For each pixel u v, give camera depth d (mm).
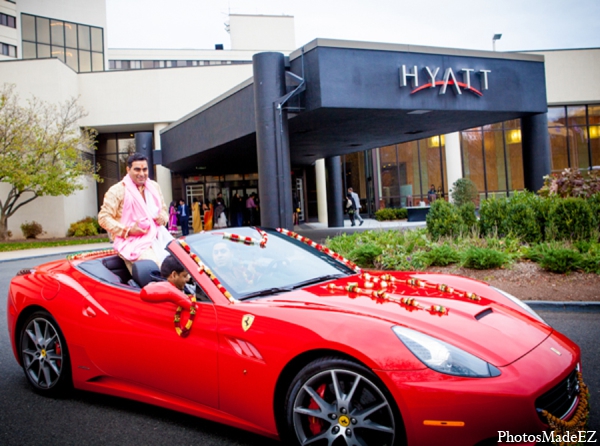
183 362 3127
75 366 3781
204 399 3076
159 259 4355
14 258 16312
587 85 31750
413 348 2449
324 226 26453
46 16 38250
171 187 30500
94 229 28000
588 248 8547
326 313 2754
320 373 2607
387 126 15578
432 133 17766
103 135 32188
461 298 3172
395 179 33125
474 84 13539
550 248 8562
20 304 4160
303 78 12008
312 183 32469
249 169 27375
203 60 57812
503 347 2561
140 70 29625
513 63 14078
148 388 3412
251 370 2820
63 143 24031
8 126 22641
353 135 17094
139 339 3348
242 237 3883
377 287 3311
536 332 2873
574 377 2748
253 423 2881
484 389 2295
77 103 29562
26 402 3957
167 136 21828
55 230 27375
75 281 3945
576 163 32781
